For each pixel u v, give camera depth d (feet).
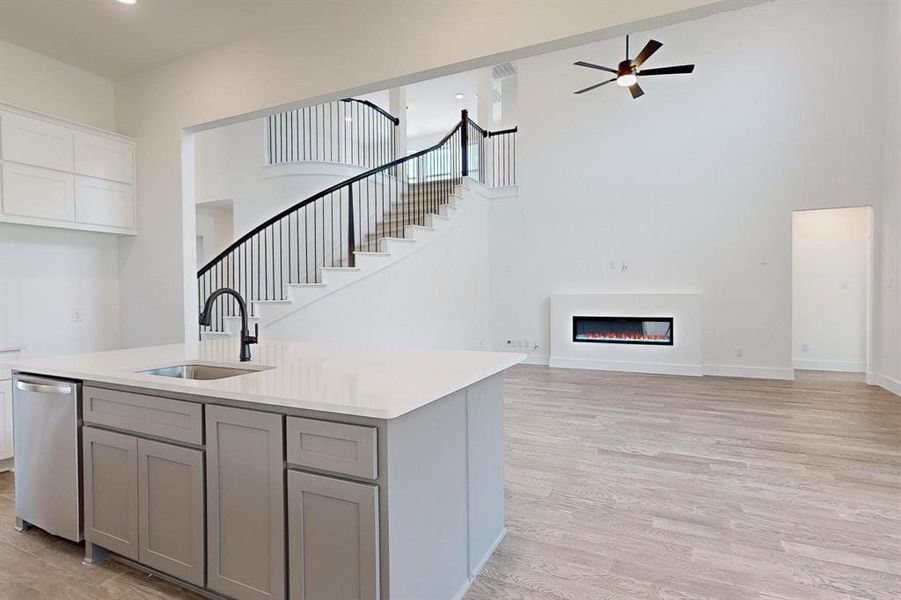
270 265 22.39
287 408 5.23
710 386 19.16
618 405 16.17
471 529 6.55
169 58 12.19
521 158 25.30
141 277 13.24
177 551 6.14
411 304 19.26
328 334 15.89
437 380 5.83
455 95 30.81
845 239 22.44
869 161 18.85
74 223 11.75
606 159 23.40
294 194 22.02
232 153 23.31
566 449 11.75
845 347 22.49
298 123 24.59
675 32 21.75
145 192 13.06
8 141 10.53
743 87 20.75
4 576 6.66
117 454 6.67
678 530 7.79
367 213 21.80
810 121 19.71
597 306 23.43
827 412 15.12
